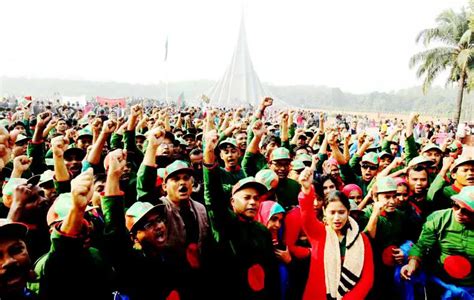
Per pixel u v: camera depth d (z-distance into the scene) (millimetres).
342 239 4484
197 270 4316
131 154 6492
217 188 4184
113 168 3607
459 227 4668
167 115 10109
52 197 4742
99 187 4508
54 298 2975
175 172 4375
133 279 3697
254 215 4258
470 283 4652
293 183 6098
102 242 3840
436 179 5973
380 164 7945
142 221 3793
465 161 5668
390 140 9578
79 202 2857
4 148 4848
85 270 3135
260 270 4230
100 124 6871
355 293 4293
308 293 4418
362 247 4449
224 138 7930
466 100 51406
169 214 4285
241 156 8336
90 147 6605
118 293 3707
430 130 24703
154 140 4605
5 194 4008
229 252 4242
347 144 8289
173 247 4156
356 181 7336
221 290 4309
